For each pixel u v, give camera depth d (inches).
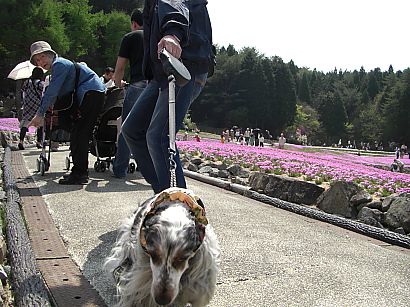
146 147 96.9
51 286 67.8
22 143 253.0
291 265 83.6
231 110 2014.0
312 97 2694.4
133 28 156.7
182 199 53.4
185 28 77.6
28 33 939.3
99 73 1280.8
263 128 2053.4
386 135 2038.6
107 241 90.0
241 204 135.3
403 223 127.3
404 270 85.0
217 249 56.9
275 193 154.2
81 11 1152.2
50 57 143.4
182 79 71.2
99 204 120.3
